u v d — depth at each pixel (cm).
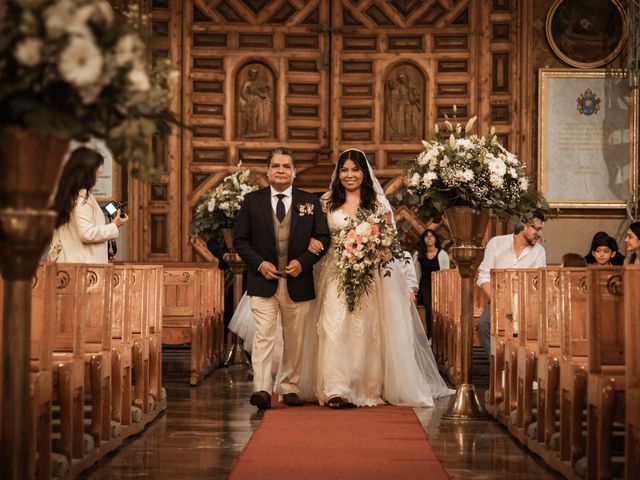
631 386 474
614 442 571
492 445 680
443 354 1227
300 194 883
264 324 855
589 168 1631
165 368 1268
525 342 722
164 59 391
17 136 354
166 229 1655
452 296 1127
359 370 875
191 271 1071
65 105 352
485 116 1661
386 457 619
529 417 677
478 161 789
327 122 1681
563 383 577
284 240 867
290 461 603
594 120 1638
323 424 761
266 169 1673
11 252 366
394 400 883
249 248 862
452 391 976
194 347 1066
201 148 1669
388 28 1681
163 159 1656
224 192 1259
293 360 877
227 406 886
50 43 336
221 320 1324
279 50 1677
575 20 1650
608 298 525
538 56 1655
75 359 570
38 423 517
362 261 852
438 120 1672
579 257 981
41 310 534
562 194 1631
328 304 872
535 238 1058
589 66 1642
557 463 581
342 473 565
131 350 732
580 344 632
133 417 724
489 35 1666
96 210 826
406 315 904
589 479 511
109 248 1069
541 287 661
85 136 360
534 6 1656
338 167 909
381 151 1677
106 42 350
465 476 571
